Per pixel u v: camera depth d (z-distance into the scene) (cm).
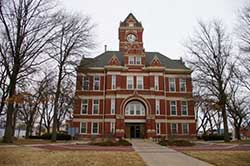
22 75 2967
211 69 4034
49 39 3150
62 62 3756
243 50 3275
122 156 1797
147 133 4553
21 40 2819
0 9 2688
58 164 1488
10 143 2789
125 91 4762
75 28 3844
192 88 5025
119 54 5556
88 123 4725
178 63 5450
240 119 4991
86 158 1673
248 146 2855
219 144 3291
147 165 1480
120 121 4606
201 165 1506
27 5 2841
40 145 2755
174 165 1499
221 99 3988
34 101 4266
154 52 5797
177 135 4775
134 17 5900
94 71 4988
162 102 4806
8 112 2905
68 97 4622
